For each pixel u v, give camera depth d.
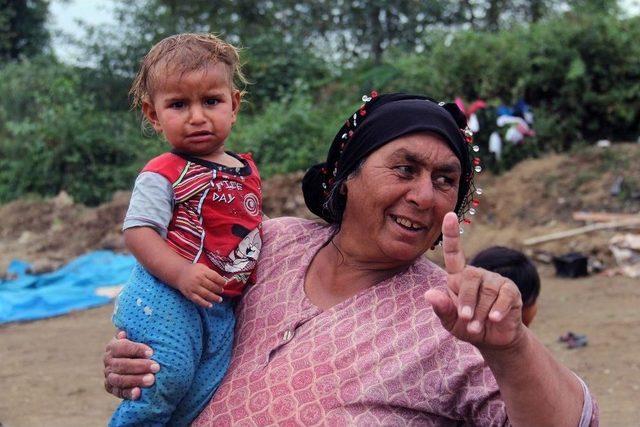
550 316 8.88
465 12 20.55
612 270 10.94
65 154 17.22
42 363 8.22
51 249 14.49
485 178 14.14
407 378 2.23
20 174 17.52
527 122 14.48
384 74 17.52
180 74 2.54
